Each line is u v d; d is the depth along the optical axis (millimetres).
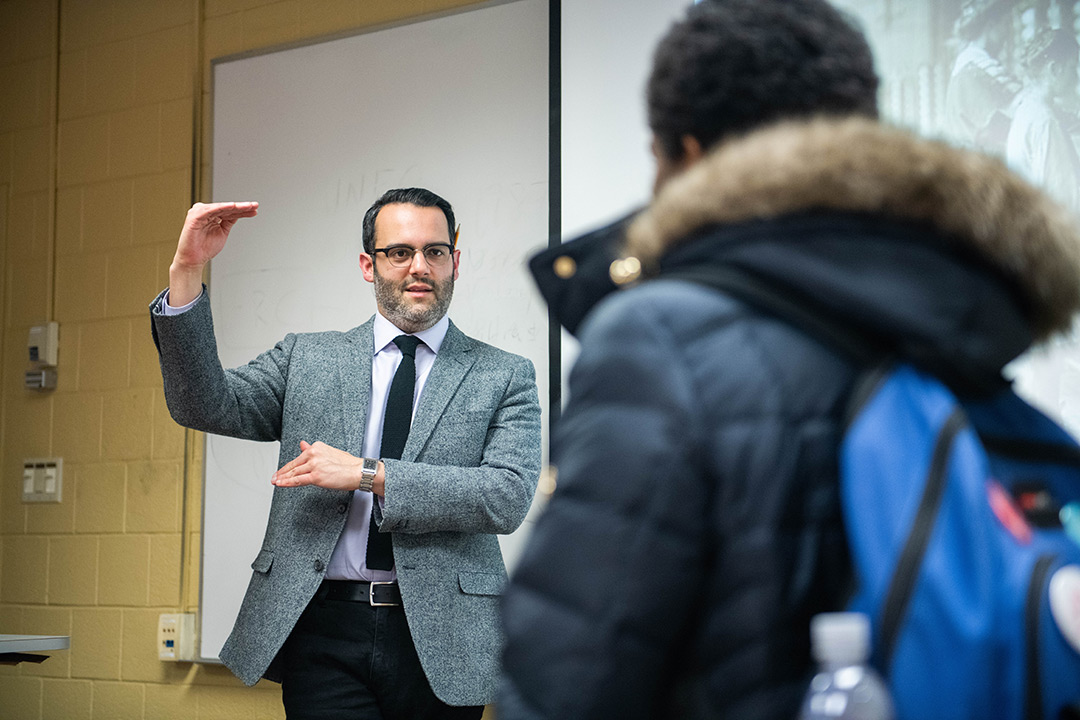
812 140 613
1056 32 2146
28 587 3395
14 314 3572
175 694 3084
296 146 3104
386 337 2160
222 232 1959
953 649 526
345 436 2043
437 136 2908
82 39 3604
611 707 557
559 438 617
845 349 601
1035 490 621
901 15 2246
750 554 556
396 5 3068
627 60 2467
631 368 585
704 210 625
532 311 2730
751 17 685
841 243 597
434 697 1938
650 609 560
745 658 552
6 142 3682
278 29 3250
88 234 3486
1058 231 640
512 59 2838
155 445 3256
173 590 3150
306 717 1909
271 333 3049
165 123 3400
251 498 3020
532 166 2779
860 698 514
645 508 563
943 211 604
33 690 3312
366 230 2234
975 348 603
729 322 594
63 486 3391
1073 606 547
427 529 1928
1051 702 536
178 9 3430
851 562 573
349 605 1929
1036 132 2139
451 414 2074
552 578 578
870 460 560
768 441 566
